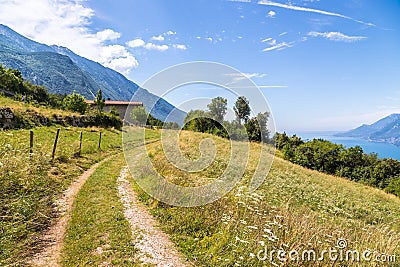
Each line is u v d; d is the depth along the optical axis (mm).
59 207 8305
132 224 7566
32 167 9766
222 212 7754
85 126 31453
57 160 13461
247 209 7875
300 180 19531
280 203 11258
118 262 5625
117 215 8055
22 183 8188
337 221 10117
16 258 5285
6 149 9711
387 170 41281
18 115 20203
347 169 43219
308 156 44312
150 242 6629
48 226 6992
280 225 6340
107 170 14320
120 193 10422
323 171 43969
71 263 5465
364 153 45594
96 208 8500
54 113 26750
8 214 6500
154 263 5711
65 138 19844
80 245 6164
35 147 13180
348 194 19516
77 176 12352
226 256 5812
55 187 9922
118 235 6801
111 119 37438
